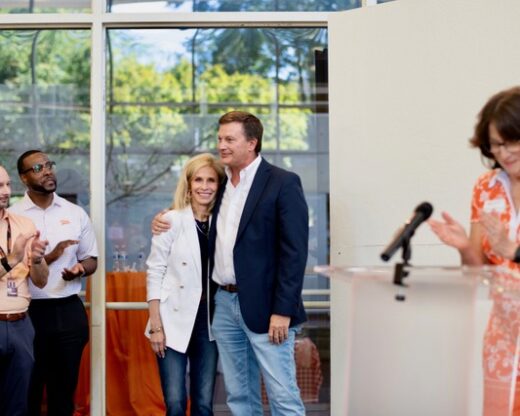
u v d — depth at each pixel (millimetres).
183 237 3863
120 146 4730
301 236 3566
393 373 2258
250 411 3783
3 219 3982
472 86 3953
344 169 4215
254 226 3600
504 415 2842
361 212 4156
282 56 4766
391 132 4113
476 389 3332
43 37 4715
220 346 3734
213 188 3836
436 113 4016
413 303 2242
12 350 3844
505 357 2846
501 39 3918
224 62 4773
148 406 4586
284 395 3564
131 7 4691
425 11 4066
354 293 2324
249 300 3582
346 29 4262
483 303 3320
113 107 4730
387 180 4105
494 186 2912
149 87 4754
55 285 4184
